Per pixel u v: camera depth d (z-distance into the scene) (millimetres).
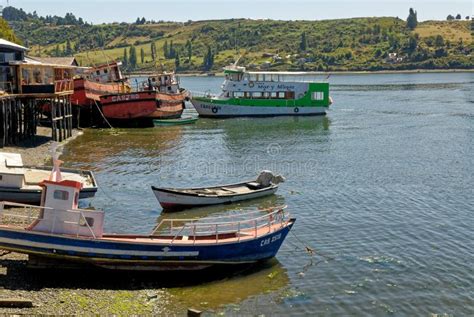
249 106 94125
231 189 41594
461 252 30219
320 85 96562
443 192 43062
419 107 111938
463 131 77375
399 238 32531
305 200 40875
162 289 25297
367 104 119688
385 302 24594
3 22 98688
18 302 22234
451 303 24531
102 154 57469
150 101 78688
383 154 59875
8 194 35281
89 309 22609
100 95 80250
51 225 25484
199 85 196500
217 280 26594
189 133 75125
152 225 34938
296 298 24906
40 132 67688
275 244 28922
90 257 25422
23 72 58375
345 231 33812
